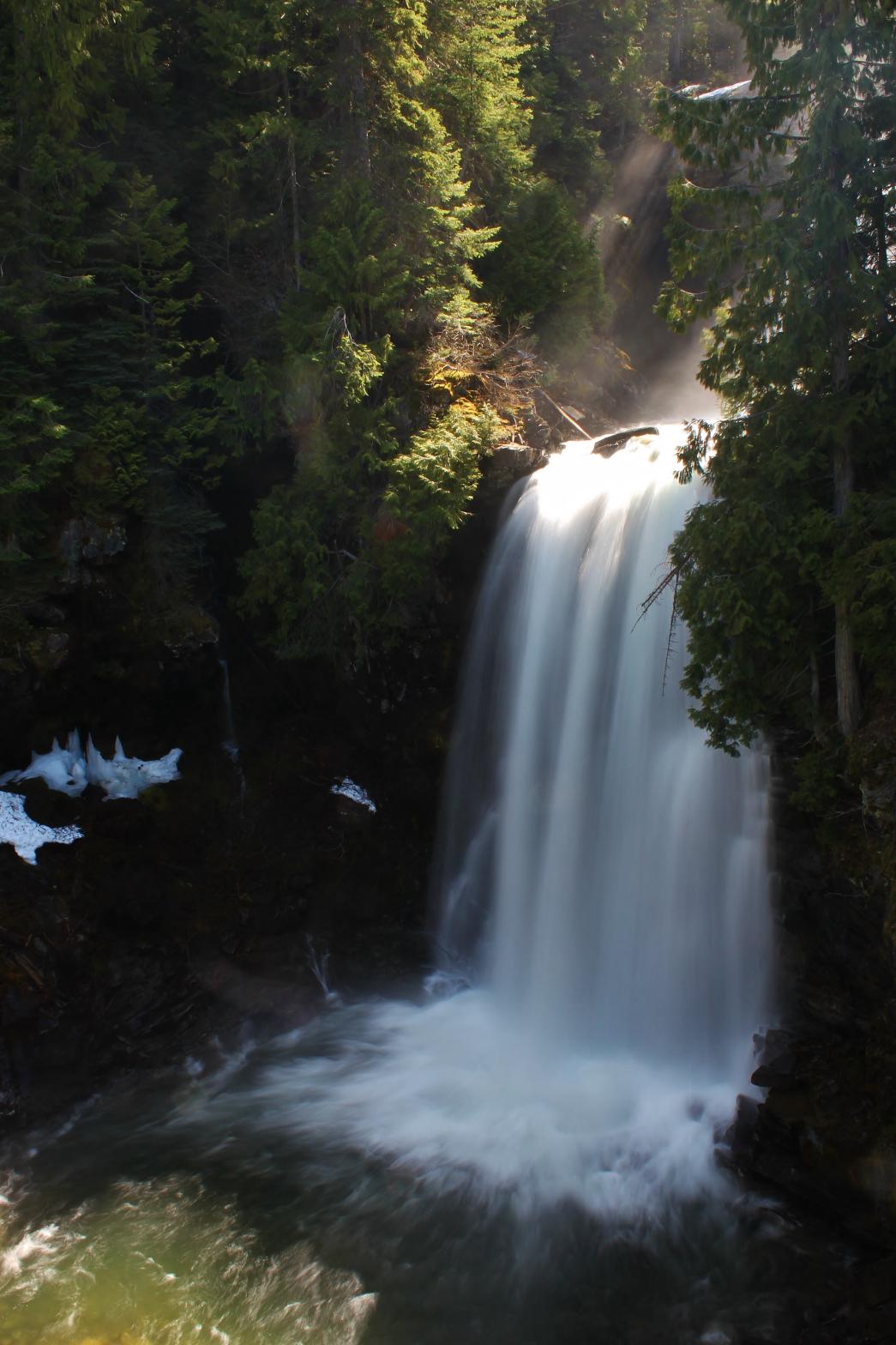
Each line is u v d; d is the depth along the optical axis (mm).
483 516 16328
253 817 16297
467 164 21375
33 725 15625
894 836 10047
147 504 16156
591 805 14508
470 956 16188
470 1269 10164
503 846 15750
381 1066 13805
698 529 10656
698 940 13102
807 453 10141
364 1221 10875
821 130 9930
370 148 18578
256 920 15203
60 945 13336
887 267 10109
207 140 18969
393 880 16703
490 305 21297
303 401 16203
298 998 14922
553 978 14781
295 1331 9406
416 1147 12078
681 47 37031
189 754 16672
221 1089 13367
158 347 16984
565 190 27219
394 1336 9359
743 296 10656
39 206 15875
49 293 15742
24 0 15797
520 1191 11242
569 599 15016
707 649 10625
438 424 16547
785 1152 10633
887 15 9750
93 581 15727
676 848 13344
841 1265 9867
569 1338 9305
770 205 19062
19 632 15180
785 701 11570
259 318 18719
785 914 12180
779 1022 12234
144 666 16234
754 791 12539
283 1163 11797
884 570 9125
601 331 26453
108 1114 12781
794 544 10023
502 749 16016
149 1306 9688
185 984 14203
